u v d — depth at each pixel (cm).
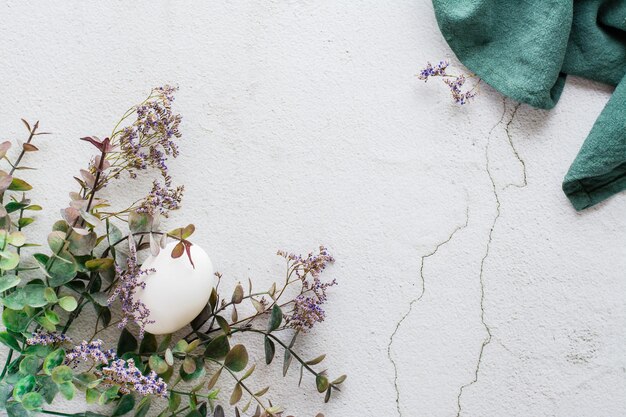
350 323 51
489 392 51
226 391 51
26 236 51
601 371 51
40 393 47
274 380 51
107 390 46
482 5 50
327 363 51
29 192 51
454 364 51
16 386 46
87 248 47
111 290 50
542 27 50
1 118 51
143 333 46
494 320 51
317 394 51
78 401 51
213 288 49
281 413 49
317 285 49
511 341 51
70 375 45
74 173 51
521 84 51
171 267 46
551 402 51
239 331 51
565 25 50
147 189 51
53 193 51
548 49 50
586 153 50
